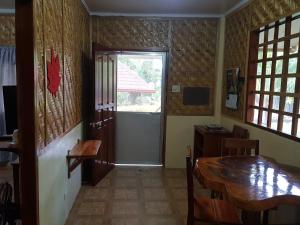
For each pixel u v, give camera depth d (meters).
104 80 4.09
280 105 2.71
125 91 4.84
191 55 4.54
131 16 4.41
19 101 1.89
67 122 2.90
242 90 3.70
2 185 2.35
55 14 2.39
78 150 3.08
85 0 3.69
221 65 4.54
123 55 4.78
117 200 3.36
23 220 1.98
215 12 4.30
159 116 4.84
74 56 3.23
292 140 2.45
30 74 1.87
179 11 4.25
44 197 2.15
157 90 4.84
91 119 3.85
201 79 4.60
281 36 2.95
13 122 2.56
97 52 3.74
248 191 1.63
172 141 4.71
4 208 2.24
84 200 3.35
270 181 1.81
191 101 4.63
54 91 2.38
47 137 2.21
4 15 4.22
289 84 2.69
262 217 2.54
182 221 2.87
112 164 4.64
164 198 3.45
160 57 4.80
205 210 2.06
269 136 2.88
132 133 4.88
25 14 1.83
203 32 4.50
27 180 1.95
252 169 2.07
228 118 4.24
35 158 1.94
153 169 4.66
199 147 4.23
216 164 2.19
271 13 2.92
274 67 2.89
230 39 4.20
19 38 1.84
